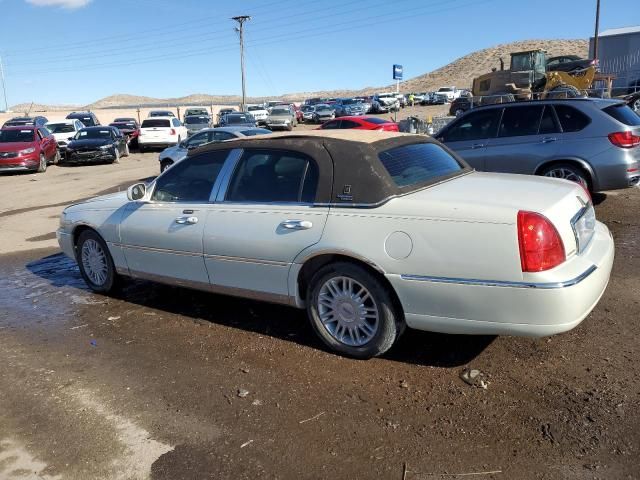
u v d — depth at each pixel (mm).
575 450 2979
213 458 3090
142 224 5160
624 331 4320
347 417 3398
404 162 4207
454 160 4828
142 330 4902
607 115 7695
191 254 4793
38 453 3201
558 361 3904
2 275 6992
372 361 4078
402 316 3930
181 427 3387
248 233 4375
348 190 3961
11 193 14945
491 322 3527
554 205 3584
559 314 3361
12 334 4977
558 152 7906
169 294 5824
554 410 3334
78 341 4742
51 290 6230
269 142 4496
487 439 3113
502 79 27078
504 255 3414
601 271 3689
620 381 3600
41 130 21250
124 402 3701
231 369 4082
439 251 3584
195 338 4664
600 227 4387
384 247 3752
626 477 2768
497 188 3977
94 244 5832
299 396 3666
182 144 15000
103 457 3139
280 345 4426
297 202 4207
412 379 3791
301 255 4102
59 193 14547
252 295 4523
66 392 3867
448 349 4180
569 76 25516
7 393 3895
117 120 33562
